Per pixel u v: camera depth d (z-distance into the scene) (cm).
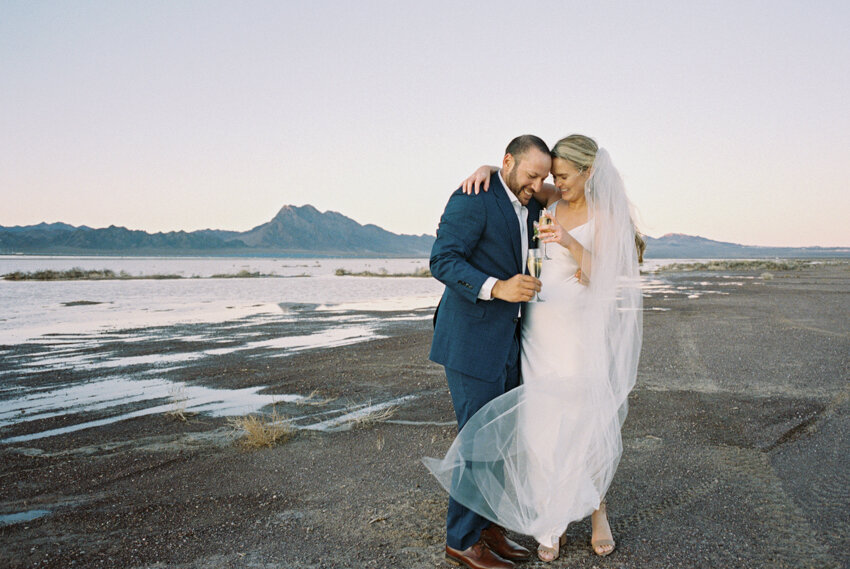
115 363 933
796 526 324
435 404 634
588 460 298
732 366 795
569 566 291
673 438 491
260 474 435
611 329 311
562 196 338
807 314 1473
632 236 317
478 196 302
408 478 418
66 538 332
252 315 1723
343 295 2661
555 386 302
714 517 339
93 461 471
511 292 276
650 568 284
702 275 4662
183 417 600
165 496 395
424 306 2028
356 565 295
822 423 520
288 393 709
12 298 2458
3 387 761
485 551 292
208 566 296
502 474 294
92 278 4612
